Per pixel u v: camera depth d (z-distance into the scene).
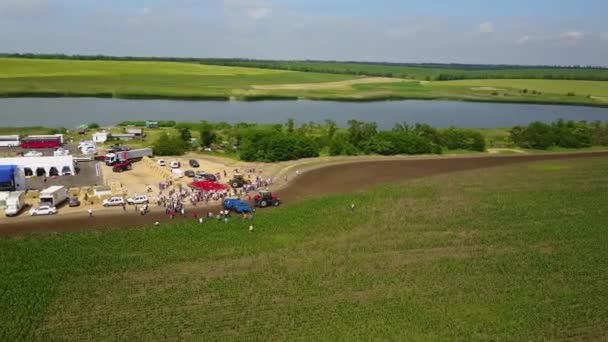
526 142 156.25
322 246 68.50
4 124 185.25
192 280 57.62
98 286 55.72
